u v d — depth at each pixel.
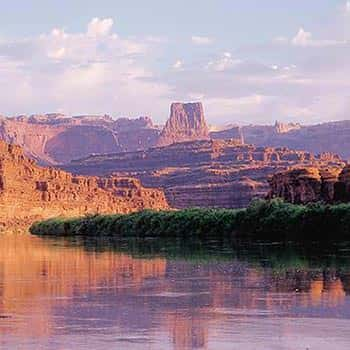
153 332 48.31
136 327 50.09
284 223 179.00
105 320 53.06
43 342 45.09
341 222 165.50
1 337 46.62
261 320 52.53
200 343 44.75
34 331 48.69
